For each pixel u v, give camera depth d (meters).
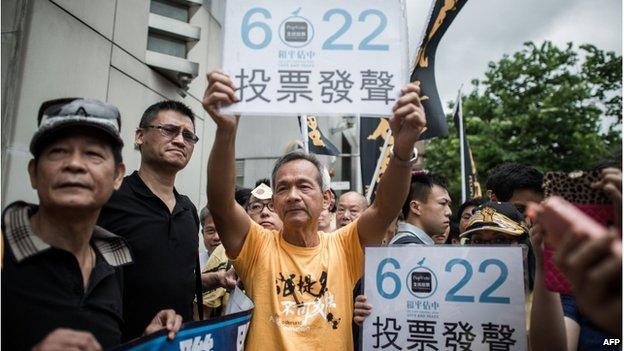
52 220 1.66
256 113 2.00
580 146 15.19
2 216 1.64
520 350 2.04
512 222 2.56
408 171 2.12
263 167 10.63
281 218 2.29
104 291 1.75
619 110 15.90
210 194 2.16
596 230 1.03
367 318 2.21
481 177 15.50
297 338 2.05
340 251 2.33
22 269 1.57
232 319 2.04
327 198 3.04
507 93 16.67
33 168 1.68
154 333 1.70
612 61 15.93
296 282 2.17
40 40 3.62
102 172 1.64
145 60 5.11
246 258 2.29
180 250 2.48
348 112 2.02
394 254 2.25
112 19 4.55
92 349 1.35
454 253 2.20
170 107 2.71
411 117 1.97
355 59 2.05
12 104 3.39
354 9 2.08
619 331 1.03
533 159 15.41
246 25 2.07
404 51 2.06
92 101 1.68
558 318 1.79
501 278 2.13
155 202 2.51
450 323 2.13
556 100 15.65
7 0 3.51
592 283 1.03
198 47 6.07
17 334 1.51
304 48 2.05
